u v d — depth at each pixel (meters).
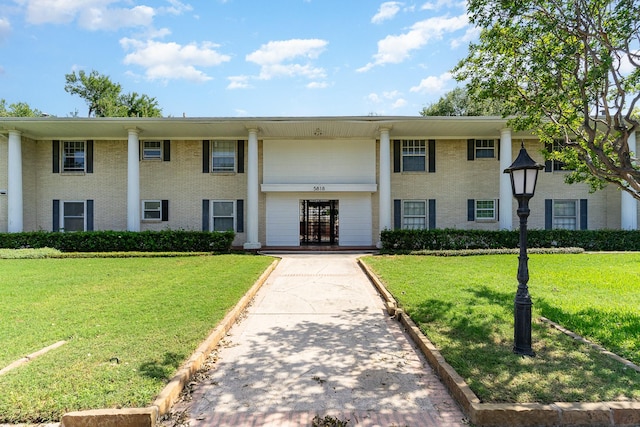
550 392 3.09
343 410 3.07
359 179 15.96
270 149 16.02
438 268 9.48
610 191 15.65
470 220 15.91
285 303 6.61
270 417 2.97
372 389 3.43
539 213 15.67
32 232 13.94
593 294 6.52
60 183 16.02
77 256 12.34
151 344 4.17
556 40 5.80
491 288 7.03
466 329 4.71
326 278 8.98
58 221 15.96
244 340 4.71
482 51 6.39
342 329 5.16
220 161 16.16
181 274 8.80
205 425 2.86
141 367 3.56
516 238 13.84
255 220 14.59
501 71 6.35
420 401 3.21
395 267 9.72
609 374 3.42
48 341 4.32
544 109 6.35
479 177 15.94
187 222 16.02
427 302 6.00
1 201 14.95
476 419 2.83
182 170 16.05
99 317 5.23
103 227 16.02
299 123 13.91
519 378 3.35
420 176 16.00
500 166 14.61
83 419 2.76
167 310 5.59
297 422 2.90
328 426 2.83
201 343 4.27
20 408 2.87
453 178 15.98
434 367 3.86
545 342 4.26
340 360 4.09
